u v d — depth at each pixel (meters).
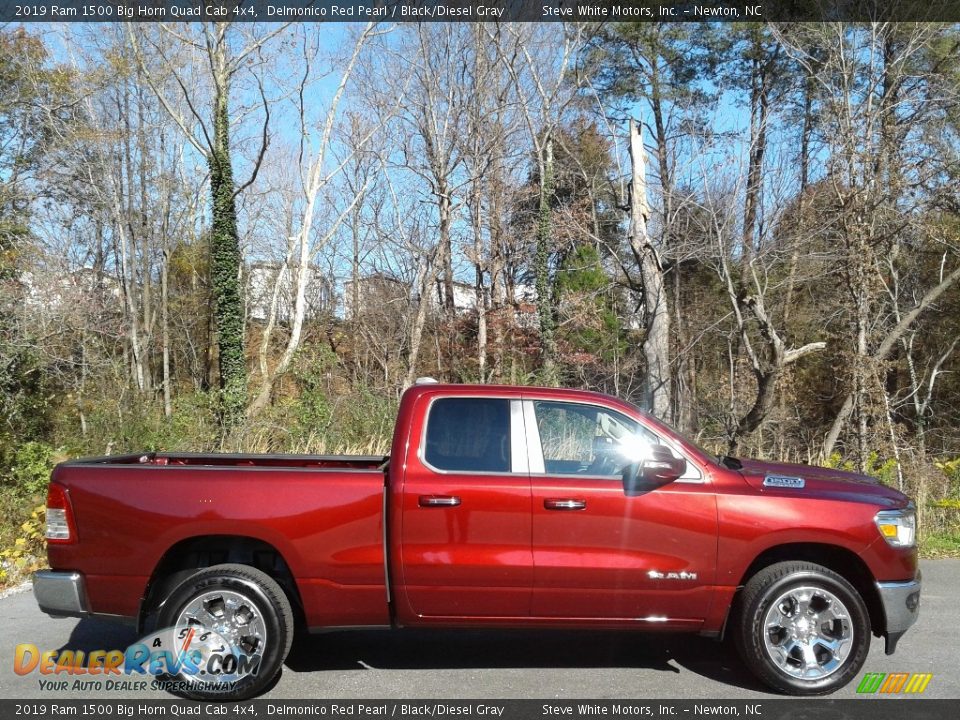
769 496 5.00
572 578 4.89
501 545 4.90
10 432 14.94
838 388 19.36
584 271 26.94
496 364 25.44
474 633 6.18
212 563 5.19
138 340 31.95
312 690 5.02
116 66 23.61
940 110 16.03
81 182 26.47
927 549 9.20
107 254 32.72
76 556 4.93
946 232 19.67
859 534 4.95
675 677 5.23
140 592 4.91
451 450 5.06
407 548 4.89
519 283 30.41
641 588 4.93
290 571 5.00
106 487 4.97
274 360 31.36
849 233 13.66
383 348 30.67
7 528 10.61
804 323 19.70
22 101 21.38
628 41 27.14
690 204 18.83
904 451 12.61
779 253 16.58
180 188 34.28
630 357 24.25
